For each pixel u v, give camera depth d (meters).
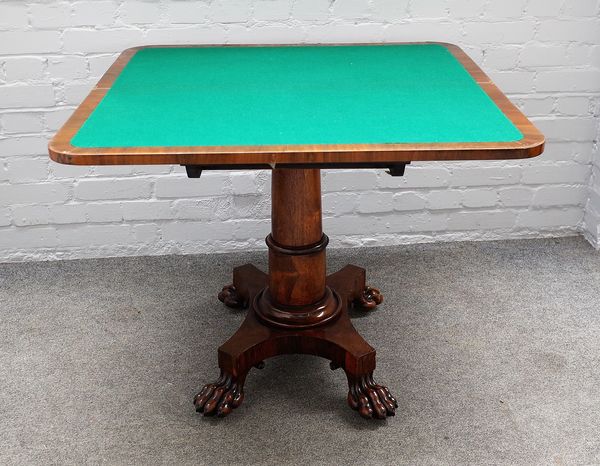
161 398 2.05
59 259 2.77
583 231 2.90
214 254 2.80
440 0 2.49
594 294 2.53
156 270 2.70
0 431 1.92
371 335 2.32
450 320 2.39
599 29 2.56
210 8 2.45
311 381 2.12
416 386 2.08
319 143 1.45
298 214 1.98
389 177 2.72
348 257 2.77
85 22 2.42
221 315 2.44
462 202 2.80
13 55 2.44
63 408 2.01
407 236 2.85
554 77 2.63
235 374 1.97
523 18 2.54
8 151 2.56
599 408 1.99
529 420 1.95
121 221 2.72
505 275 2.65
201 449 1.87
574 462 1.81
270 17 2.47
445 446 1.86
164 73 1.98
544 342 2.27
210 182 2.67
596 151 2.74
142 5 2.42
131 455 1.85
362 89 1.82
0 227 2.69
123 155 1.40
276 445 1.88
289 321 2.04
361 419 1.96
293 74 1.97
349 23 2.50
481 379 2.11
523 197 2.81
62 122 2.55
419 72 1.98
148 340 2.31
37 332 2.35
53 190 2.64
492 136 1.48
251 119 1.60
